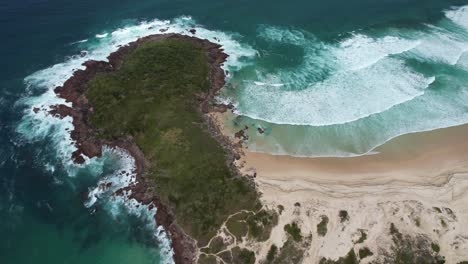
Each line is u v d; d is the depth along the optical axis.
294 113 52.69
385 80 57.78
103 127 49.25
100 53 62.31
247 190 41.84
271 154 47.03
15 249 39.25
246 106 53.62
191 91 54.31
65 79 57.44
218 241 37.81
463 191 42.00
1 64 60.44
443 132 50.12
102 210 41.97
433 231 37.97
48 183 44.62
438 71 59.38
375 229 38.22
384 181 43.75
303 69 59.97
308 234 37.94
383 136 49.72
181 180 42.72
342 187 42.91
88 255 38.69
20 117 52.03
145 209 41.56
